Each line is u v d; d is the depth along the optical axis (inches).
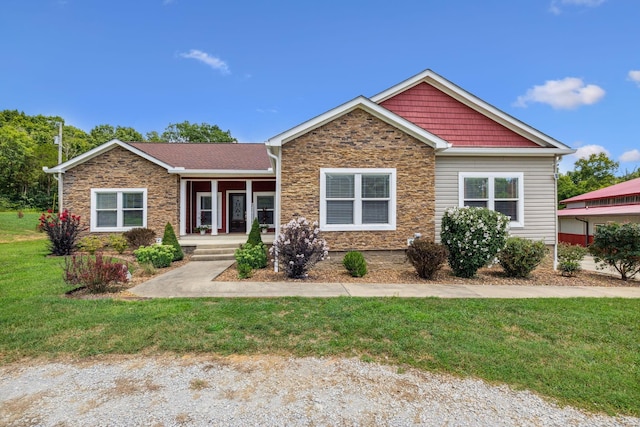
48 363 142.4
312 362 144.6
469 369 139.5
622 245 343.3
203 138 1855.3
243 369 138.3
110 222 516.7
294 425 103.7
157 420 105.4
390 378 132.9
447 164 409.4
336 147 369.1
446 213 350.6
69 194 509.7
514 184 415.8
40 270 332.8
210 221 653.3
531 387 127.3
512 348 157.8
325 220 367.9
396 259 376.5
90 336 165.5
